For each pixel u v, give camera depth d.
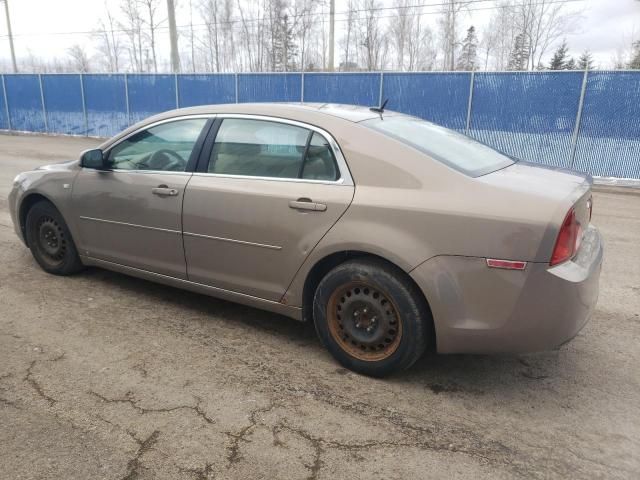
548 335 2.79
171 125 4.00
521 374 3.33
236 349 3.56
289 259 3.37
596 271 3.00
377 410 2.90
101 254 4.43
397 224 2.97
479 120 12.82
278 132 3.51
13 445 2.53
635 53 30.50
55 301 4.27
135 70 38.50
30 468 2.38
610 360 3.53
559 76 11.73
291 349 3.59
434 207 2.89
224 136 3.73
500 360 3.50
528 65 30.55
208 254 3.74
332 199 3.17
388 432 2.71
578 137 11.83
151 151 4.06
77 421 2.73
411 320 3.00
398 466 2.46
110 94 19.30
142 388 3.05
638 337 3.87
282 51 35.44
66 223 4.57
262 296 3.58
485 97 12.62
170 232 3.89
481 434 2.72
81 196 4.38
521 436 2.71
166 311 4.14
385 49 34.59
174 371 3.25
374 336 3.16
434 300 2.89
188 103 17.66
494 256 2.75
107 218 4.26
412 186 3.01
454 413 2.90
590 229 3.54
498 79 12.38
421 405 2.96
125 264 4.29
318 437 2.65
